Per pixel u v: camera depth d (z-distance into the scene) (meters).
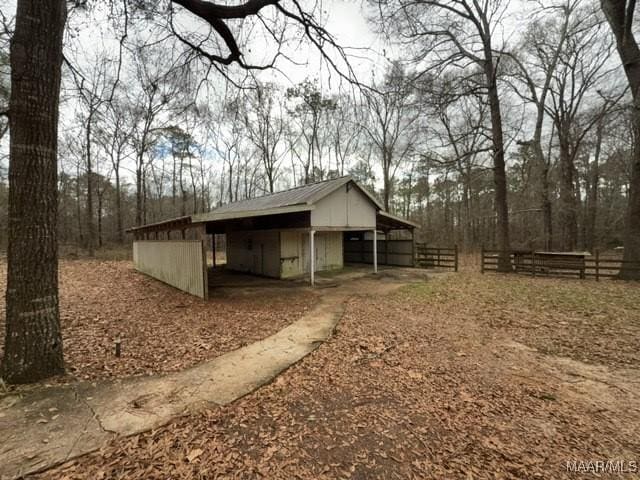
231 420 2.93
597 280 10.59
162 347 4.92
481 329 5.71
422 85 12.25
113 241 28.08
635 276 10.14
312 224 11.34
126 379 3.77
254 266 14.97
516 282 10.79
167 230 11.37
